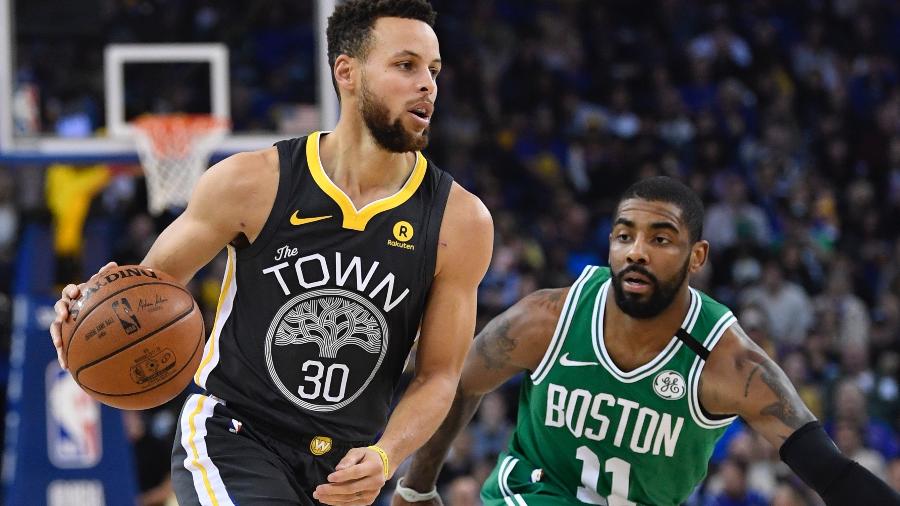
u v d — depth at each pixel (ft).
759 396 15.78
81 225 34.53
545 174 58.03
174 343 14.33
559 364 16.60
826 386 43.21
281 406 14.51
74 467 32.35
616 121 61.41
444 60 62.13
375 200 14.66
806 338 47.47
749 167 59.62
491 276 48.70
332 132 15.12
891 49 69.82
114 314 14.15
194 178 34.94
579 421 16.65
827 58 67.36
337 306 14.46
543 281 48.70
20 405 32.32
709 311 16.33
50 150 34.50
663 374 16.19
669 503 17.24
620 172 58.13
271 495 14.16
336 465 14.80
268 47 56.34
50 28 36.14
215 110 37.55
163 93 38.81
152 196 34.65
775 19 68.90
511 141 59.06
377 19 14.48
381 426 15.11
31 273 33.42
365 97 14.48
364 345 14.53
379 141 14.55
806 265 52.49
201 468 14.39
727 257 52.70
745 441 35.86
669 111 61.00
